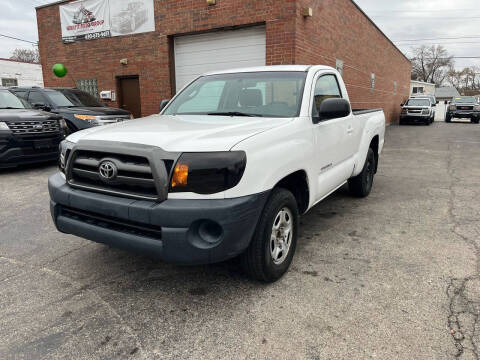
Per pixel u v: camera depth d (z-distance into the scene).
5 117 7.16
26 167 8.27
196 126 2.95
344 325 2.48
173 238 2.39
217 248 2.43
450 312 2.62
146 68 11.41
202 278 3.16
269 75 3.85
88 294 2.93
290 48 8.91
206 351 2.25
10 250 3.79
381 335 2.38
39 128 7.51
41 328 2.49
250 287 2.99
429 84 54.25
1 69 27.25
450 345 2.27
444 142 13.45
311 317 2.57
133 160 2.55
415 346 2.27
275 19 8.98
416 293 2.88
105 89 12.48
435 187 6.41
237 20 9.52
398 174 7.59
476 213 4.91
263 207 2.72
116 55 11.93
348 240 3.97
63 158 3.08
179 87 11.19
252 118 3.31
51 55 13.52
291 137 3.04
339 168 4.19
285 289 2.95
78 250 3.78
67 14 12.66
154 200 2.45
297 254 3.62
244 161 2.49
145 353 2.24
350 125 4.41
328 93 4.12
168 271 3.30
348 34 12.76
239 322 2.53
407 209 5.10
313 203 3.58
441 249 3.72
